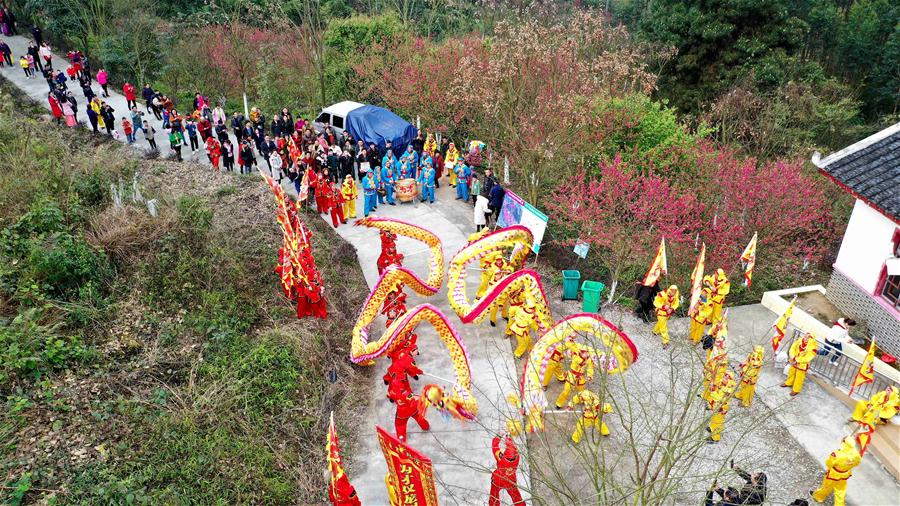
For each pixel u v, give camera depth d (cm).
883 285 1659
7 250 1538
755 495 1146
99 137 2595
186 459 1228
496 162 2622
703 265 1697
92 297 1512
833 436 1460
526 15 3266
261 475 1251
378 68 3198
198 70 3553
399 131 2655
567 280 1897
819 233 2211
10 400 1228
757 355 1440
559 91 2414
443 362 1645
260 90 3447
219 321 1572
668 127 2389
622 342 1420
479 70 2577
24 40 3612
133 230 1702
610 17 4784
